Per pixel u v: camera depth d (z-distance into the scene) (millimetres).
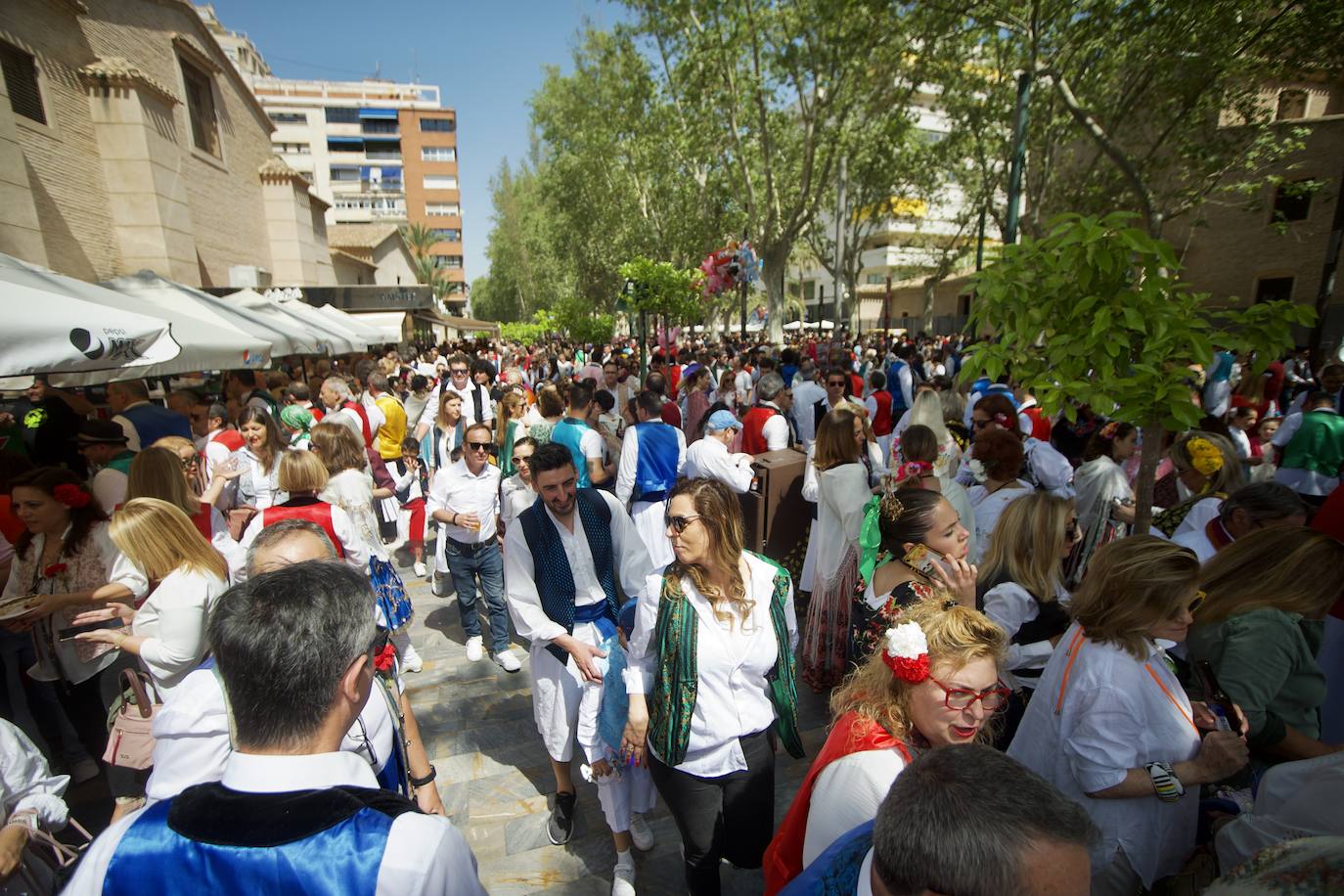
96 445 4168
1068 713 1896
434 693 4219
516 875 2734
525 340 38281
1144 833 1848
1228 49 10492
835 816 1438
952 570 2461
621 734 2521
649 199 31656
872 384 8109
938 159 21328
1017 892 864
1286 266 19625
